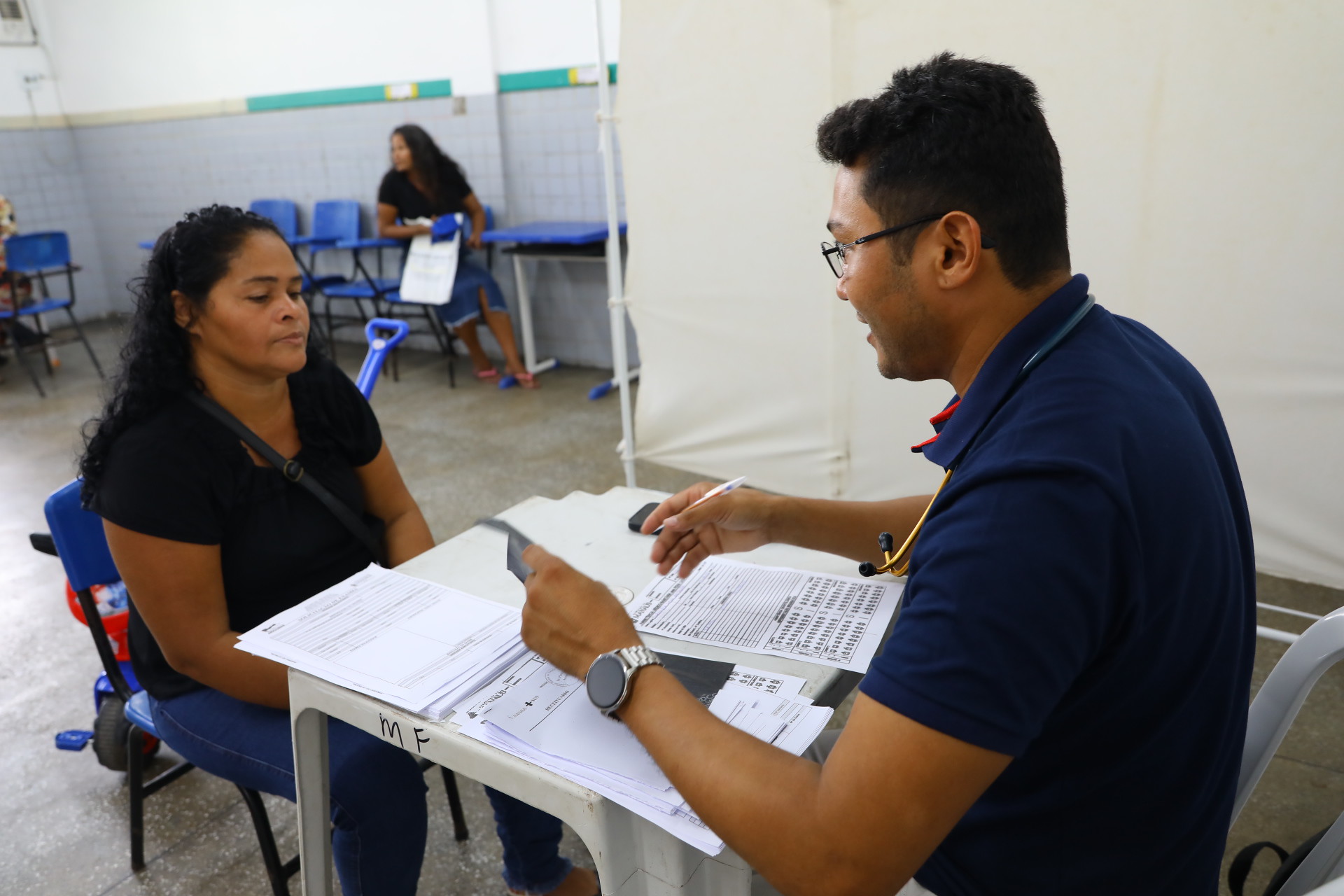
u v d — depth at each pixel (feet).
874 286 2.49
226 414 4.25
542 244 14.47
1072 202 6.68
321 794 3.64
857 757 2.10
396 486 5.22
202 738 4.27
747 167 7.83
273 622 3.45
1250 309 6.33
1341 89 5.66
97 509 4.02
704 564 3.93
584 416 13.52
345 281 16.42
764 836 2.21
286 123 17.71
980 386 2.39
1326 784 5.74
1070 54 6.37
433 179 14.65
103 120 20.24
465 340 15.57
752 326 8.34
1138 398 2.24
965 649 2.00
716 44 7.58
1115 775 2.36
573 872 5.10
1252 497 6.73
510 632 3.33
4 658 7.97
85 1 19.33
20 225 20.31
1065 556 2.00
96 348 19.21
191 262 4.01
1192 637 2.29
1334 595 7.86
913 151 2.33
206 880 5.46
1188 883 2.55
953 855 2.68
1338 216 5.89
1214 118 6.07
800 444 8.53
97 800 6.20
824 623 3.40
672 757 2.39
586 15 13.99
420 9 15.40
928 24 6.74
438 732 2.85
